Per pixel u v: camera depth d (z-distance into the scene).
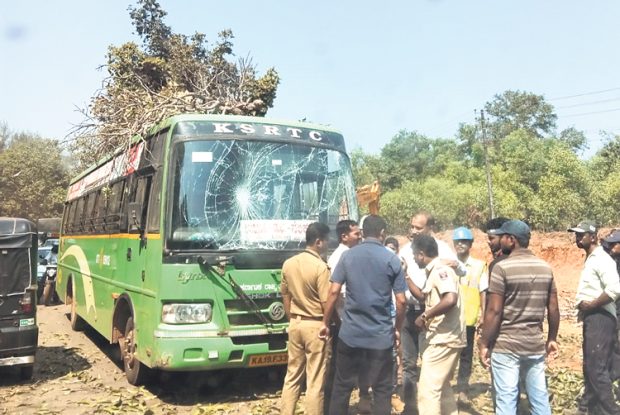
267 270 7.05
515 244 5.22
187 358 6.66
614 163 42.47
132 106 9.59
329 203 7.72
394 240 7.61
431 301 5.79
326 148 7.89
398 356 7.38
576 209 34.88
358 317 5.38
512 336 5.05
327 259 7.48
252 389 7.80
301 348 5.86
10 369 9.25
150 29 22.39
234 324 6.91
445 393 5.89
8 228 8.27
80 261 12.27
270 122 7.77
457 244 7.37
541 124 70.88
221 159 7.24
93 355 10.68
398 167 63.41
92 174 12.05
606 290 6.03
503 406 5.04
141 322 7.45
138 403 7.15
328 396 6.54
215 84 11.38
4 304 8.20
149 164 7.93
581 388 7.76
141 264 7.59
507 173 45.78
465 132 68.00
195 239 6.89
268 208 7.30
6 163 38.94
